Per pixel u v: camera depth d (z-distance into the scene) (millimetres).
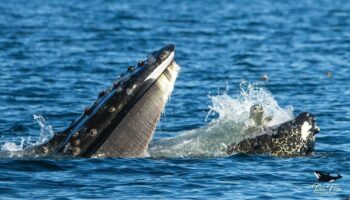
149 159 60500
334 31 185750
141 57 138875
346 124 81125
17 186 55094
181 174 58281
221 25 197125
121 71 121062
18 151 60906
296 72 121438
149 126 56875
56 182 55906
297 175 58844
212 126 64938
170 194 54500
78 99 94938
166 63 56844
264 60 135000
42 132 73000
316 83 110312
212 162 60906
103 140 57281
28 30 174375
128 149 57469
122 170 57750
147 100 56344
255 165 60438
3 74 112125
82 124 57688
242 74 118750
